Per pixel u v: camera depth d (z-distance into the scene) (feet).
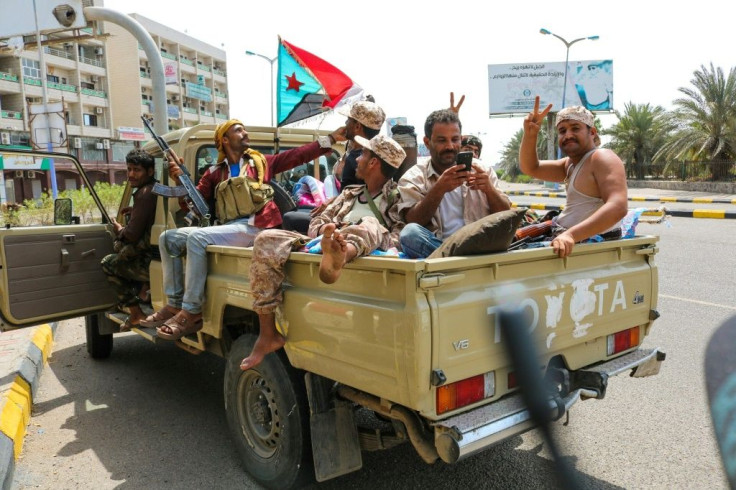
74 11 54.44
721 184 94.32
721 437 1.85
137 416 14.65
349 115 13.42
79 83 159.74
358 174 10.96
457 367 7.85
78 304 16.42
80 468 11.94
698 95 98.53
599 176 10.84
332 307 8.70
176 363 19.03
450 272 7.86
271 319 9.77
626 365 10.27
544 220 12.00
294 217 12.73
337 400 9.71
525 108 144.56
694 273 27.81
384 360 7.89
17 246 15.20
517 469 11.18
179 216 14.88
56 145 40.65
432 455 8.15
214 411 14.92
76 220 17.75
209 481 11.28
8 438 12.19
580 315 9.64
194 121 227.20
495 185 11.69
